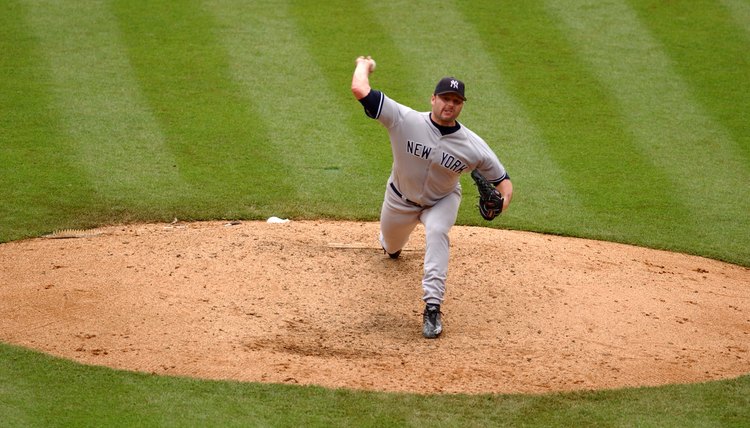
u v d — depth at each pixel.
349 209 38.12
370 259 31.83
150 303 27.86
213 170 41.22
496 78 50.12
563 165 42.62
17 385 22.89
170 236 33.69
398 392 23.12
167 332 26.17
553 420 22.09
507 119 46.41
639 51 53.28
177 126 44.91
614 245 35.53
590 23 56.22
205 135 44.22
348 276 30.36
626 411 22.62
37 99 46.53
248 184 40.09
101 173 40.44
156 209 37.47
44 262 31.11
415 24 55.66
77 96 47.06
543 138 44.88
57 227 35.44
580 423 22.00
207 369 24.14
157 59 51.03
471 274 30.88
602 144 44.56
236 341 25.73
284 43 53.09
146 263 30.83
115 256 31.50
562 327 27.50
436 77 49.69
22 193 38.28
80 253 31.92
